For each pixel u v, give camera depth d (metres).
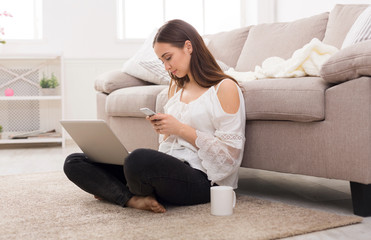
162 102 2.48
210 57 1.78
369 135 1.51
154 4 4.73
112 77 3.14
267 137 1.83
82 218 1.57
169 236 1.32
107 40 4.62
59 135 4.23
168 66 1.74
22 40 4.51
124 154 1.62
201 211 1.61
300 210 1.61
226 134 1.68
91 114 4.64
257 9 4.46
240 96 1.80
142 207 1.65
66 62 4.57
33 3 4.61
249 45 2.84
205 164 1.67
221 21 4.83
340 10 2.41
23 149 4.15
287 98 1.71
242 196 1.88
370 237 1.32
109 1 4.61
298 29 2.60
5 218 1.60
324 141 1.63
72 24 4.57
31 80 4.52
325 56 1.88
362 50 1.50
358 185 1.57
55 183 2.31
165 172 1.57
